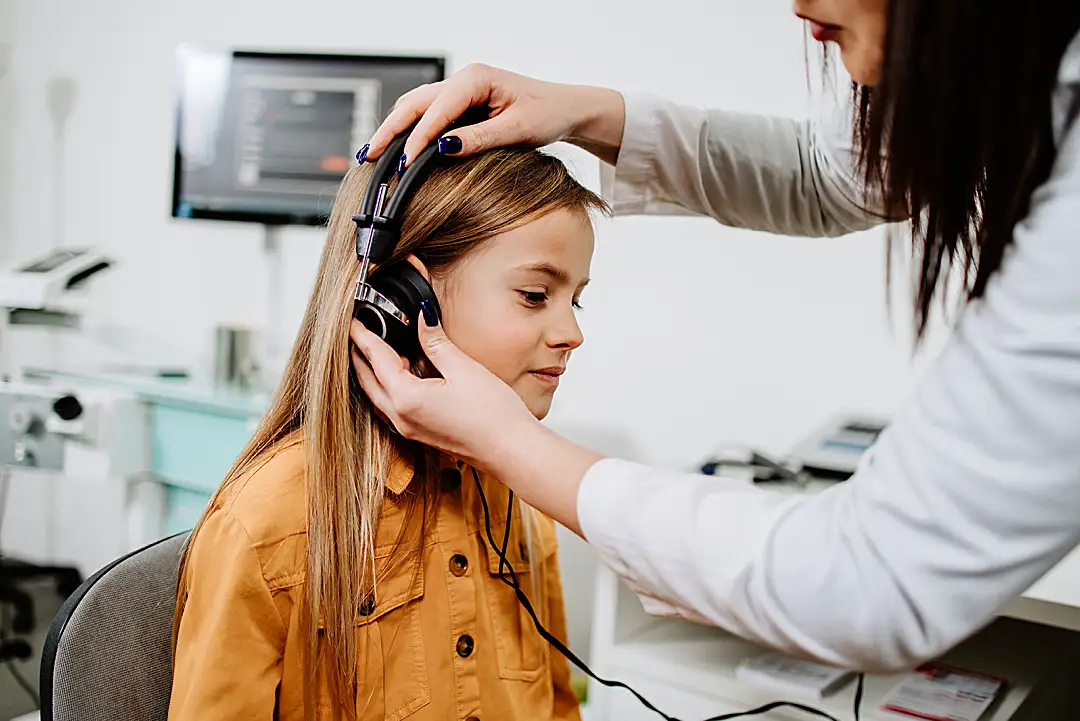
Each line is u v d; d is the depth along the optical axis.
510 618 0.86
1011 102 0.50
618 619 1.09
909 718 0.96
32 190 2.18
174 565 0.81
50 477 2.20
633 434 1.61
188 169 1.68
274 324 1.78
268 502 0.72
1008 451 0.48
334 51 1.80
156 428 1.55
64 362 2.16
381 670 0.75
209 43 1.93
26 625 1.94
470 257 0.75
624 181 0.94
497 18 1.66
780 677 1.00
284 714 0.73
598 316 1.62
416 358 0.74
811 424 1.47
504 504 0.89
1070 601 0.88
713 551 0.58
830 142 0.90
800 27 1.42
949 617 0.51
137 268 2.04
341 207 0.81
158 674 0.76
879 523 0.52
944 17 0.49
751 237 1.49
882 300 1.40
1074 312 0.47
